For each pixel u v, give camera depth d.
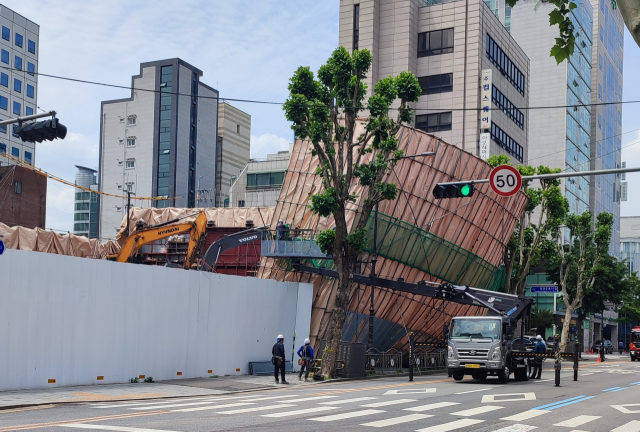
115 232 117.56
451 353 27.89
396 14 70.06
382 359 34.84
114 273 24.30
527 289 85.94
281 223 37.97
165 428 12.68
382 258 38.28
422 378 31.56
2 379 20.28
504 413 16.47
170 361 26.52
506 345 28.08
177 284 27.06
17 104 101.88
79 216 155.25
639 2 6.72
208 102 126.12
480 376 29.38
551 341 67.31
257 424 13.70
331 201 28.48
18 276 20.89
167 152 116.62
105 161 120.31
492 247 44.84
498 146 71.19
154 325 25.88
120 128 120.25
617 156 132.62
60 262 22.27
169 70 118.75
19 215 51.97
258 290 31.70
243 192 84.69
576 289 64.94
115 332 24.22
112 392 21.25
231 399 20.06
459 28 68.88
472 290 33.25
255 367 30.77
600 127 116.94
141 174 117.62
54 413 15.50
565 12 9.27
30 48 105.38
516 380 30.06
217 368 28.91
